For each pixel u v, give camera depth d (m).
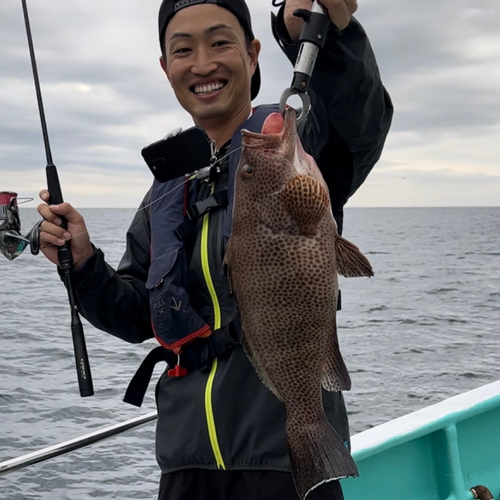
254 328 1.83
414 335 14.15
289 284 1.77
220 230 2.00
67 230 2.10
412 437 2.92
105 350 11.34
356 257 1.78
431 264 37.72
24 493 4.95
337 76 1.74
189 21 2.01
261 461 1.88
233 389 1.93
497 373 10.55
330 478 1.70
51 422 7.07
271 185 1.75
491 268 34.97
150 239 2.37
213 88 2.04
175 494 2.03
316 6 1.69
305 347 1.80
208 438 1.93
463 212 161.50
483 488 3.07
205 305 2.03
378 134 1.90
